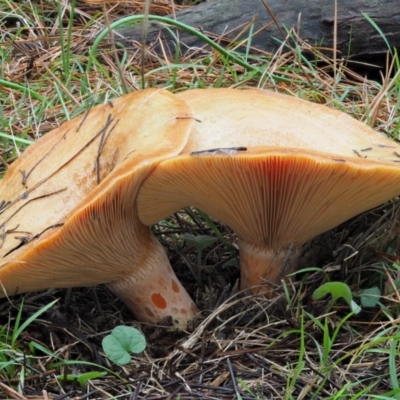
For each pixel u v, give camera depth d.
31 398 0.45
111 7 0.91
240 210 0.48
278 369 0.46
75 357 0.49
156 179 0.45
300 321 0.49
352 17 0.75
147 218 0.48
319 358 0.48
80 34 0.80
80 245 0.46
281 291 0.50
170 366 0.47
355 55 0.75
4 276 0.46
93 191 0.45
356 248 0.52
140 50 0.77
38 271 0.46
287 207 0.47
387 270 0.51
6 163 0.59
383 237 0.52
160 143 0.46
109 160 0.49
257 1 0.78
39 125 0.63
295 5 0.77
